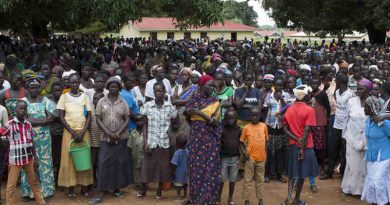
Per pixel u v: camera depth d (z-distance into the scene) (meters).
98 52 18.98
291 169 6.53
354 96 7.28
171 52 19.70
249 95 7.77
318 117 8.13
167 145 6.85
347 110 7.16
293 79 7.97
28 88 6.64
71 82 6.79
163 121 6.80
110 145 6.75
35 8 13.45
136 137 7.42
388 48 21.86
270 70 10.83
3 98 7.05
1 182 7.57
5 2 9.52
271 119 7.83
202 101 6.16
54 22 19.88
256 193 6.61
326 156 8.41
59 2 13.48
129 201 6.87
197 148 6.16
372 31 31.25
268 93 7.95
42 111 6.63
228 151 6.54
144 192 7.04
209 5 11.16
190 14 11.54
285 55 18.67
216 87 7.47
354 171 6.99
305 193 7.32
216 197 6.21
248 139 6.48
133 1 9.95
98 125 6.73
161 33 52.72
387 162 5.95
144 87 8.22
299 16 31.27
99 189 6.71
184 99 7.51
